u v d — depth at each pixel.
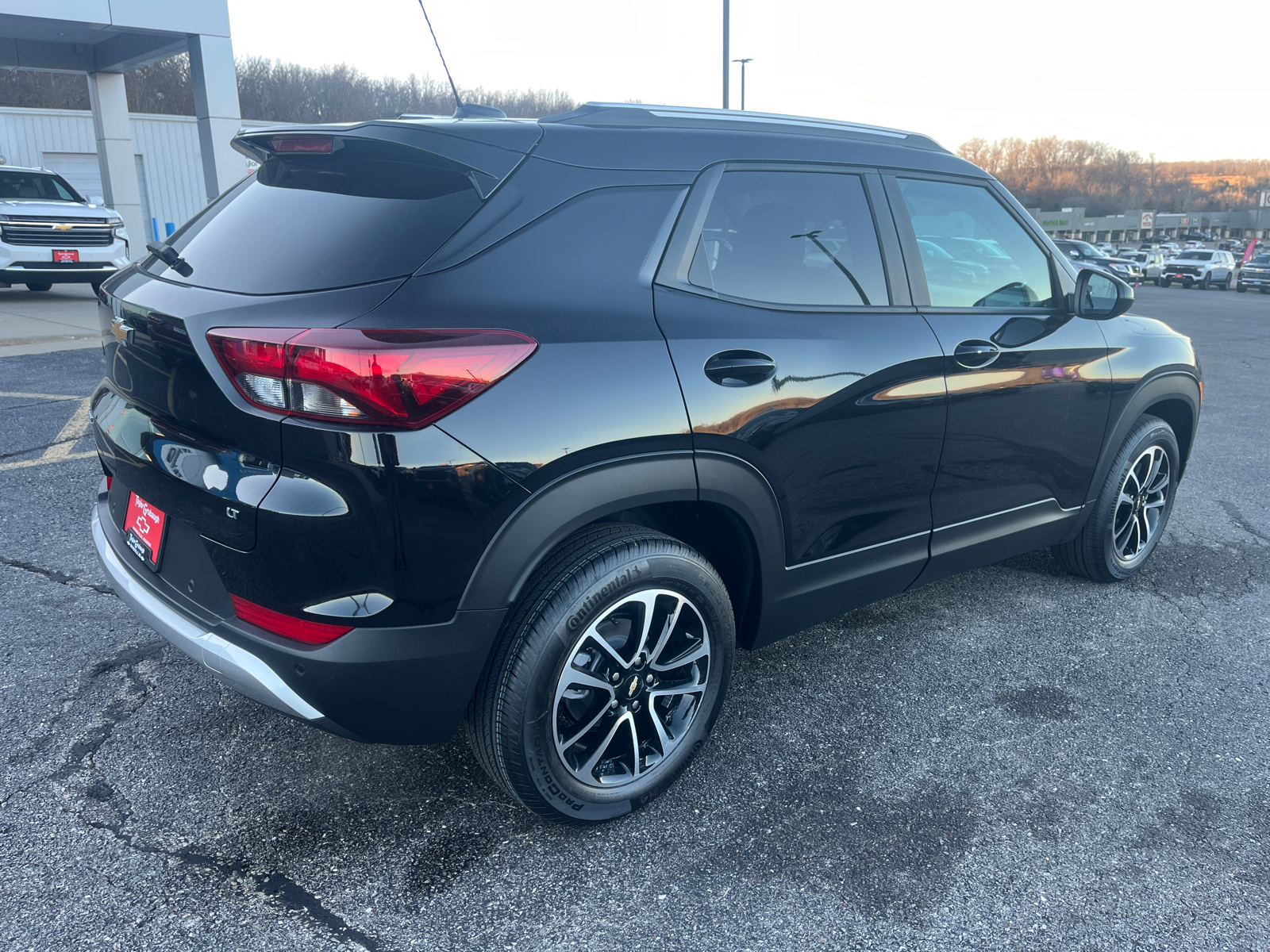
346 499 1.64
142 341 1.90
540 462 1.77
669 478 1.96
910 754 2.46
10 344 8.67
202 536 1.81
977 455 2.74
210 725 2.46
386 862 1.98
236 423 1.71
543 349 1.78
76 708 2.52
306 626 1.73
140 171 25.81
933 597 3.53
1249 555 4.05
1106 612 3.40
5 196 12.45
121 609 3.11
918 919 1.87
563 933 1.81
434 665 1.77
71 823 2.05
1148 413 3.58
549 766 1.97
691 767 2.37
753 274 2.21
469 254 1.78
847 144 2.53
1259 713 2.71
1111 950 1.80
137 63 16.36
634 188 2.05
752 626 2.40
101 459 2.35
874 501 2.48
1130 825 2.19
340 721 1.78
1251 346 13.37
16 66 16.09
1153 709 2.72
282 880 1.92
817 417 2.23
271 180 2.13
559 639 1.89
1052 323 2.97
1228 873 2.03
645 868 2.00
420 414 1.64
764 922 1.85
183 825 2.07
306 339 1.60
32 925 1.76
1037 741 2.54
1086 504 3.30
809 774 2.36
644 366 1.91
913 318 2.52
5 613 3.04
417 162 1.90
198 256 2.01
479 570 1.75
